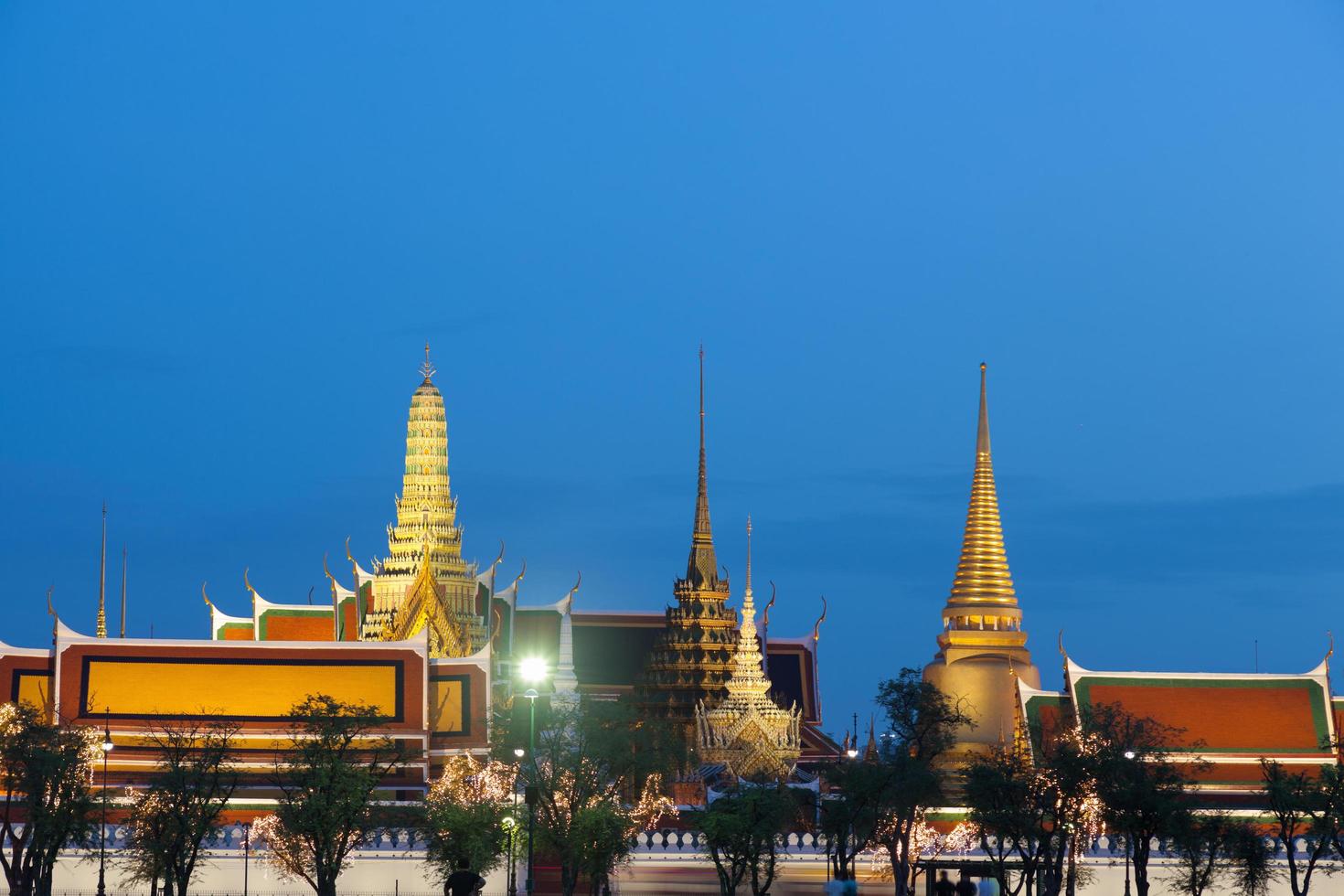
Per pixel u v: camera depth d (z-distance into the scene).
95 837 156.38
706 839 148.25
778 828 147.12
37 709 166.00
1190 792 178.00
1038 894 144.12
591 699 196.38
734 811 143.75
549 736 162.00
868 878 158.88
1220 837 147.12
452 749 181.75
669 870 158.88
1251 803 182.88
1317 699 188.38
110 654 180.62
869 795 148.75
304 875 142.88
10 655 179.38
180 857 141.50
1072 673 188.88
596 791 153.38
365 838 148.25
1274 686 189.12
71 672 179.38
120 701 178.62
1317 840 159.00
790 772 199.50
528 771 149.38
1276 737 186.38
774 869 149.38
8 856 160.00
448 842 146.12
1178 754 174.75
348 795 141.12
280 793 174.62
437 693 184.38
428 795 165.12
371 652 182.75
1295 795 148.62
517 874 155.50
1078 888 155.88
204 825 142.00
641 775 168.50
